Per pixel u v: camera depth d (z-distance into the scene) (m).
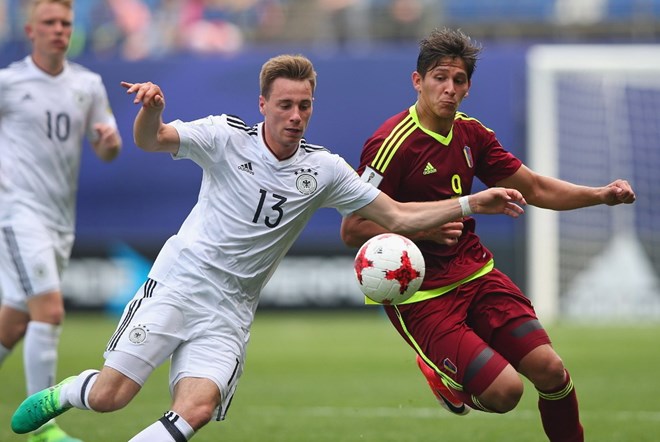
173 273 20.11
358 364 43.94
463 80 21.41
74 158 28.30
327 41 68.31
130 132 60.03
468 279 21.86
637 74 59.84
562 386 21.19
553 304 58.88
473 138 22.72
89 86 28.73
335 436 27.36
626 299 58.91
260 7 69.94
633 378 39.44
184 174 59.56
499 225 58.88
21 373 42.19
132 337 19.66
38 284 26.69
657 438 26.81
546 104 59.69
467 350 20.81
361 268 20.83
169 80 60.50
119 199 59.94
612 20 67.00
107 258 60.22
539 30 67.06
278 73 19.62
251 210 20.11
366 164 22.06
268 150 20.20
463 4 67.62
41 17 27.56
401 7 67.50
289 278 60.62
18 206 27.12
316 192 20.45
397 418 30.53
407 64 59.75
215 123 20.19
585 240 58.97
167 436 18.75
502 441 26.62
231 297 20.19
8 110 27.56
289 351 48.12
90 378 20.22
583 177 59.56
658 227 59.06
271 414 31.31
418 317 21.75
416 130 21.97
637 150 59.56
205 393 19.25
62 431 26.52
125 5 68.69
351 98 59.81
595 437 26.95
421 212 20.89
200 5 69.69
